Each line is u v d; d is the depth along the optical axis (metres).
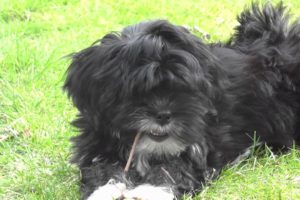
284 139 5.30
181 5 8.66
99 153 4.54
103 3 8.74
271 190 4.54
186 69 4.05
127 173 4.46
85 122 4.57
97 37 7.64
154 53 4.05
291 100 5.34
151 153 4.42
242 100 4.98
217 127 4.72
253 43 5.48
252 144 5.12
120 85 4.08
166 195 4.23
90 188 4.43
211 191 4.57
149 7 8.57
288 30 5.67
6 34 7.49
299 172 4.86
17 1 8.46
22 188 4.72
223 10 8.48
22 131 5.52
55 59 6.76
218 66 4.41
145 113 4.05
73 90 4.41
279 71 5.28
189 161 4.50
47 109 5.89
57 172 4.86
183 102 4.08
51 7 8.55
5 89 6.22
